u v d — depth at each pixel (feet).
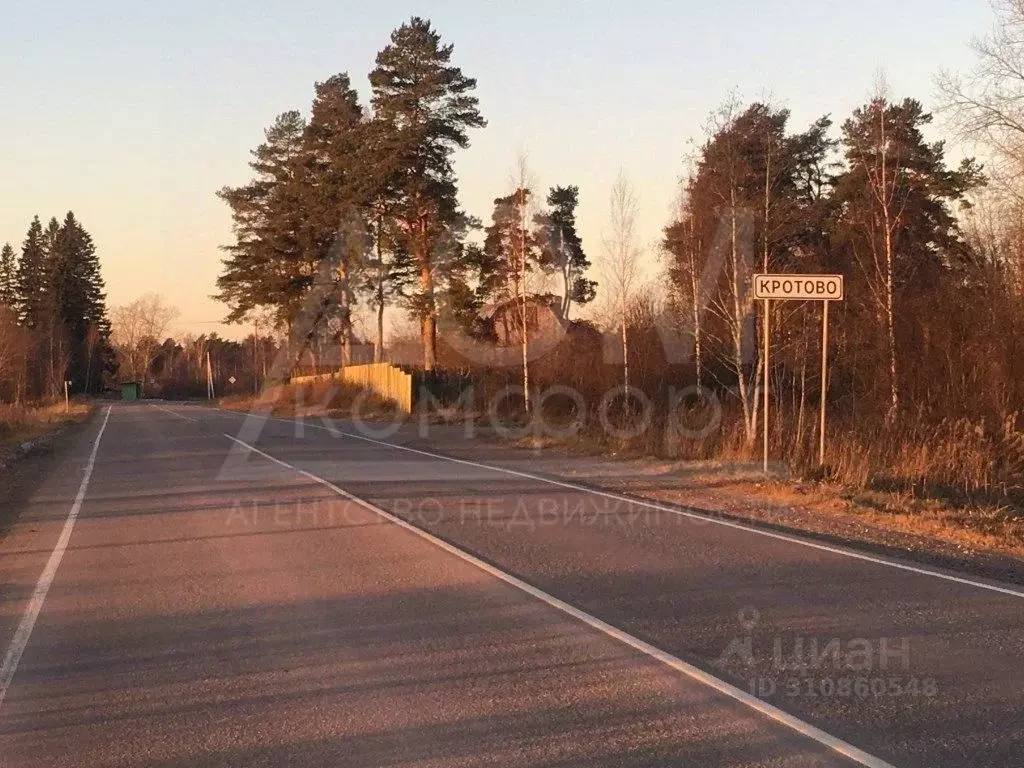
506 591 28.76
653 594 28.12
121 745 17.39
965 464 56.75
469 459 75.82
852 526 41.09
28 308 322.14
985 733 17.22
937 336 79.20
